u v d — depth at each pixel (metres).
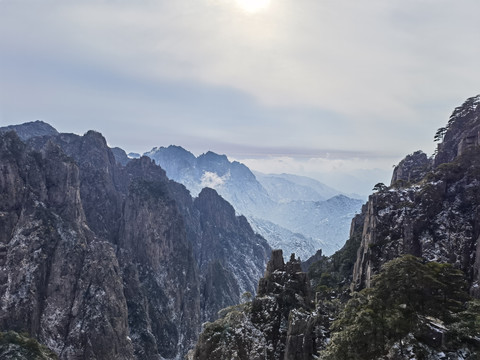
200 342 73.69
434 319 56.31
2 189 172.50
